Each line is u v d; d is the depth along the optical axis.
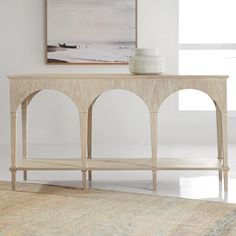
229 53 8.95
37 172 6.92
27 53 8.81
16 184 6.30
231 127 8.91
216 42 8.96
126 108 8.91
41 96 8.88
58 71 8.82
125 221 5.12
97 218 5.20
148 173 6.89
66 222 5.10
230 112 8.91
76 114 8.91
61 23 8.73
